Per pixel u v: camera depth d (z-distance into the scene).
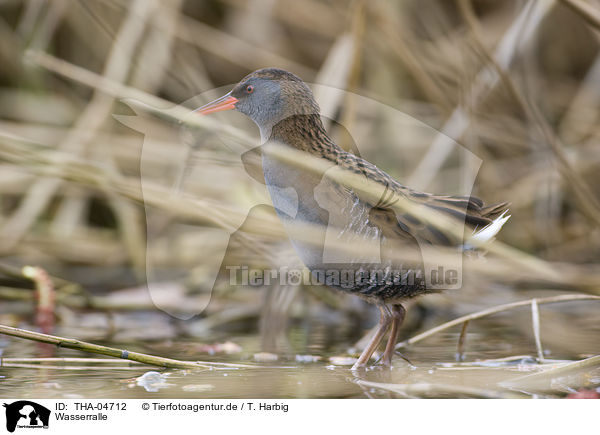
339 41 10.72
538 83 11.97
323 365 6.84
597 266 10.62
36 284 9.16
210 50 12.53
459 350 7.29
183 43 12.21
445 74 11.30
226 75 13.29
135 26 10.98
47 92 12.92
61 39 12.87
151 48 11.24
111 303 9.82
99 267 11.71
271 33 13.29
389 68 11.32
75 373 6.36
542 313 9.46
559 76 14.17
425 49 11.94
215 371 6.48
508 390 5.70
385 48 11.23
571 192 9.73
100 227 13.15
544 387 5.76
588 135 12.95
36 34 11.88
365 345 7.66
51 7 11.87
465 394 5.50
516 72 11.10
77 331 8.60
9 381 6.04
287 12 12.95
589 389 5.68
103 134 10.50
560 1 7.11
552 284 10.35
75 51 12.84
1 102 13.00
